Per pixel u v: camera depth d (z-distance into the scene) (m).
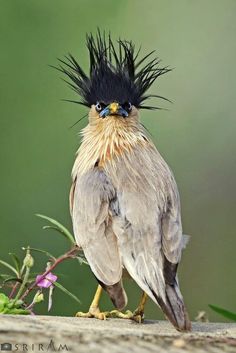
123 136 10.45
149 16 20.45
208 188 20.94
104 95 10.78
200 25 21.20
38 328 7.97
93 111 10.79
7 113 19.30
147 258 9.03
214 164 20.97
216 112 21.20
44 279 9.62
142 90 11.02
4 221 18.50
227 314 8.55
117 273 8.96
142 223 9.24
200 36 21.23
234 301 20.31
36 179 18.95
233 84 21.34
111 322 9.30
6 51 19.48
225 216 20.95
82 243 9.42
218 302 20.31
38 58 19.48
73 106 19.28
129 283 17.92
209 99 21.19
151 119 20.80
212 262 20.70
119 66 11.07
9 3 19.52
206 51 21.22
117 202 9.51
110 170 9.90
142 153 10.23
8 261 18.16
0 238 18.30
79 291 17.09
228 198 21.05
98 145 10.38
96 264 9.11
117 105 10.55
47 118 19.28
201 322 9.94
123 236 9.20
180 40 20.92
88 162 10.27
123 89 10.81
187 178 20.89
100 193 9.59
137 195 9.51
